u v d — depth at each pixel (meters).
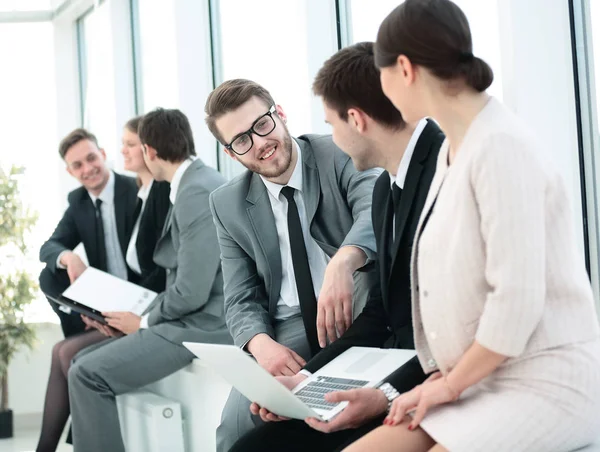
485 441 1.55
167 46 5.39
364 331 2.25
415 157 2.06
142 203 4.47
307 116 3.85
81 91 7.07
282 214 2.70
